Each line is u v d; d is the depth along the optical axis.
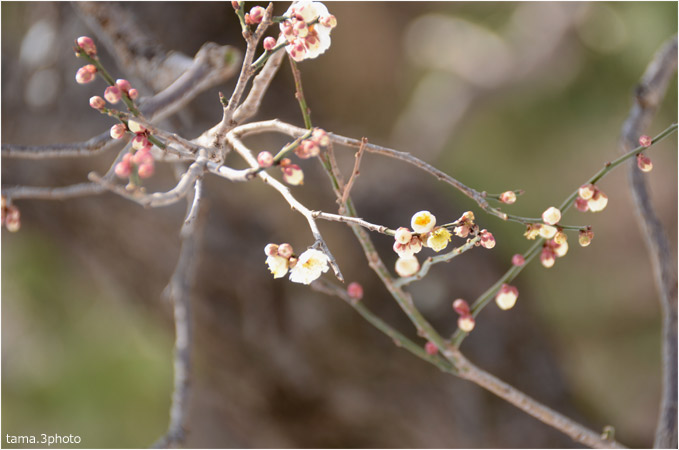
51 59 1.87
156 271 1.94
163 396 2.85
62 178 1.87
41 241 2.51
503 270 1.96
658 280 1.38
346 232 1.78
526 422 1.78
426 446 1.83
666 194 2.87
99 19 1.45
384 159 2.01
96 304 2.73
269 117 1.95
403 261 1.26
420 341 1.77
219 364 1.93
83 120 1.80
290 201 1.18
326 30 1.20
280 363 1.84
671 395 1.35
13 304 2.72
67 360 2.81
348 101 2.64
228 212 1.78
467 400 1.78
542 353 1.93
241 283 1.79
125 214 1.85
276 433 1.99
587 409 1.98
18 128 1.87
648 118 1.43
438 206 1.91
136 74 1.45
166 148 1.20
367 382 1.81
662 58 1.43
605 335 2.80
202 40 1.92
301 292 1.78
